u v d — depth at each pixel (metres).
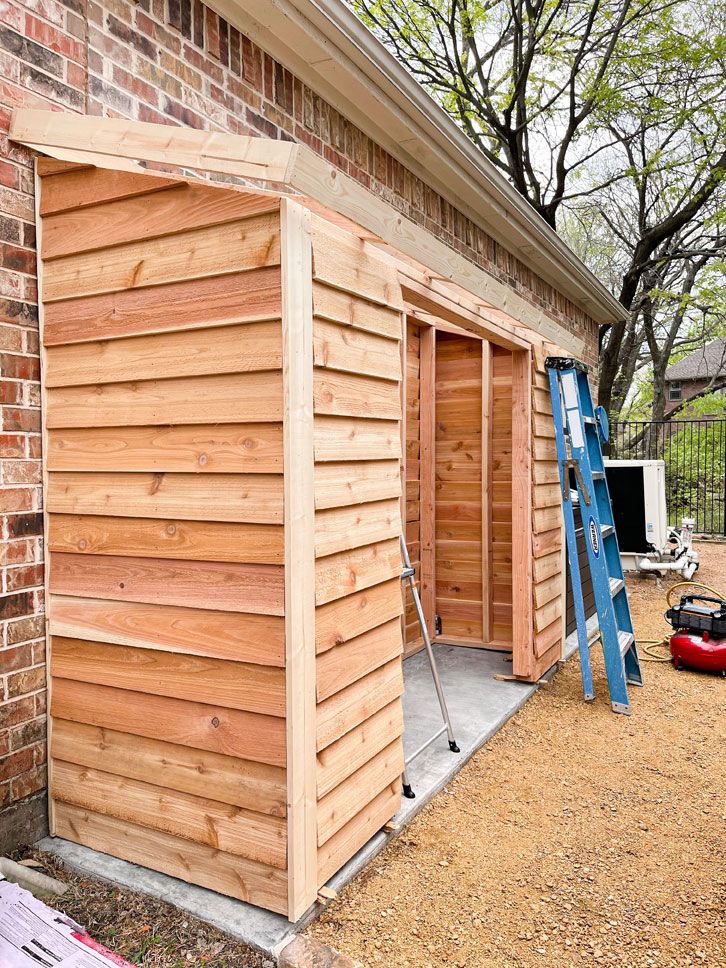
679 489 16.33
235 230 2.02
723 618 5.02
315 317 2.10
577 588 4.43
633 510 8.91
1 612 2.28
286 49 3.39
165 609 2.19
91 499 2.33
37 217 2.38
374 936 2.08
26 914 1.95
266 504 2.00
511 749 3.61
